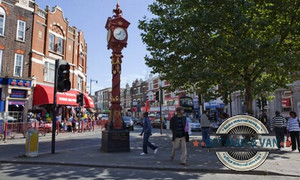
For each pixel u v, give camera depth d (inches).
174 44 460.1
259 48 376.8
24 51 790.5
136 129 1079.0
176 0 480.7
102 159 316.5
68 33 987.3
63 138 626.5
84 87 1191.6
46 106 860.0
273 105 946.1
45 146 467.2
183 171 263.1
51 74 890.7
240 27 393.1
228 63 388.8
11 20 765.9
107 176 240.4
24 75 782.5
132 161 303.0
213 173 255.0
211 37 450.6
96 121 1022.4
